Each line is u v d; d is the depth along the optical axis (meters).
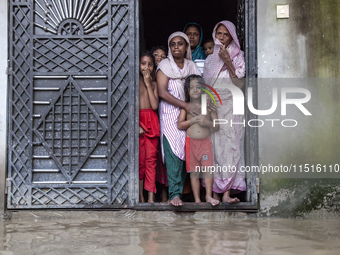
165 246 2.81
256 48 4.52
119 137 4.44
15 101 4.47
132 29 4.48
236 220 4.14
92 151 4.45
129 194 4.37
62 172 4.42
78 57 4.50
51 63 4.51
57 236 3.24
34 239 3.12
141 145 4.55
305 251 2.67
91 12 4.53
